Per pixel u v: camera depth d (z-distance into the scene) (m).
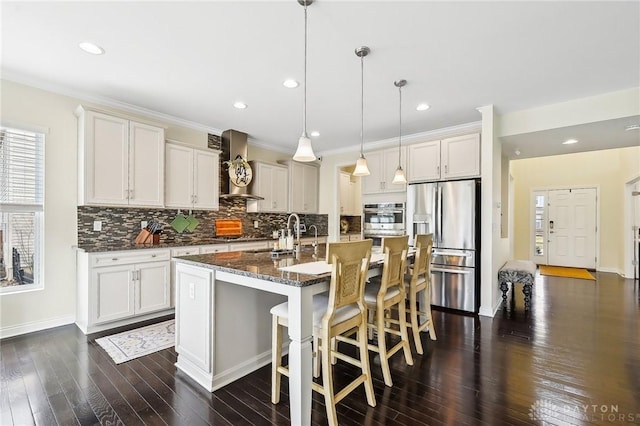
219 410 1.84
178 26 2.12
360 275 1.92
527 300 4.04
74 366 2.34
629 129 3.45
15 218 2.99
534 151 4.62
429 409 1.84
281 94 3.28
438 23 2.07
